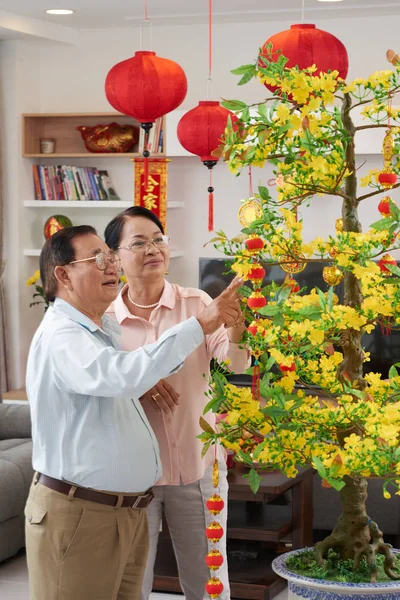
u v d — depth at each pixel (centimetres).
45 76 689
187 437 283
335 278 217
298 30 273
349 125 207
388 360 614
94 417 237
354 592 195
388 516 455
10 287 684
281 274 631
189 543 287
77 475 235
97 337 251
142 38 666
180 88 379
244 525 423
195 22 644
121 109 385
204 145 382
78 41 679
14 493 471
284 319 195
